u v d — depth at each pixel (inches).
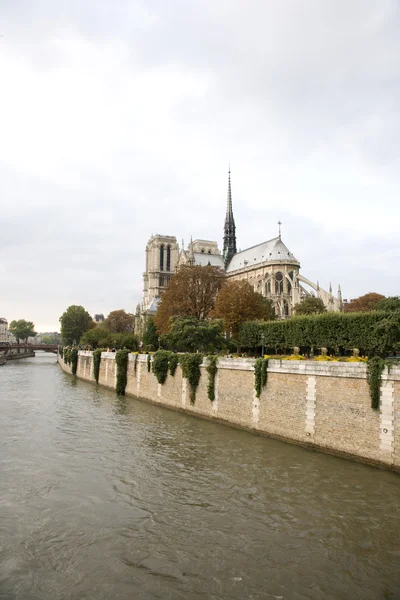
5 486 965.2
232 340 2748.5
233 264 6304.1
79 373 3681.1
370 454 1076.5
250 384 1494.8
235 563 663.8
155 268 7613.2
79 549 703.1
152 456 1198.3
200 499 899.4
